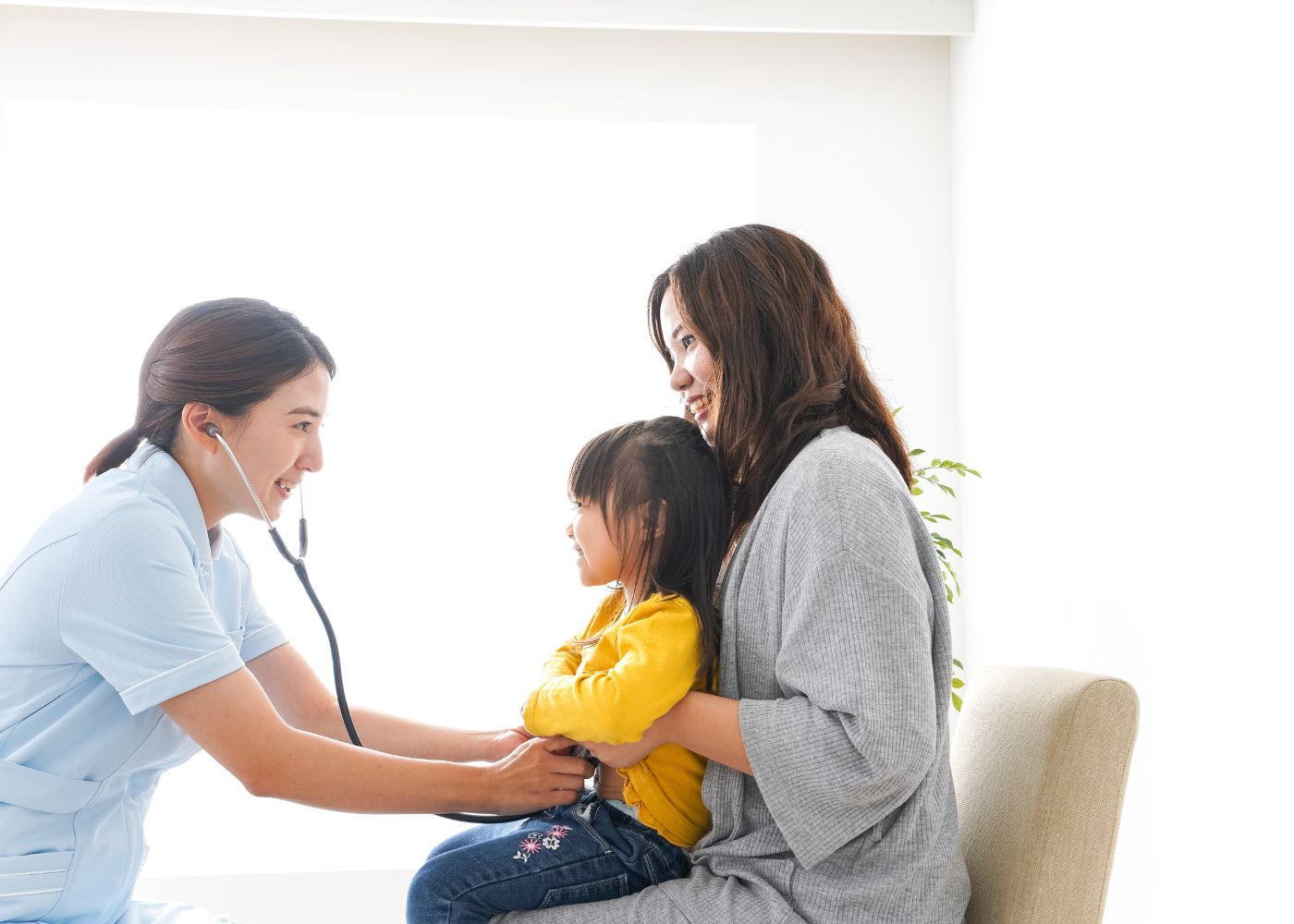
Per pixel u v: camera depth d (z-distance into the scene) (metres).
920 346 2.84
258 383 1.33
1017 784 1.25
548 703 1.20
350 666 2.82
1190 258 1.79
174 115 2.80
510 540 2.90
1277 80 1.57
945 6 2.76
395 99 2.82
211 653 1.24
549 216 3.02
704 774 1.21
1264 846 1.59
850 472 1.14
